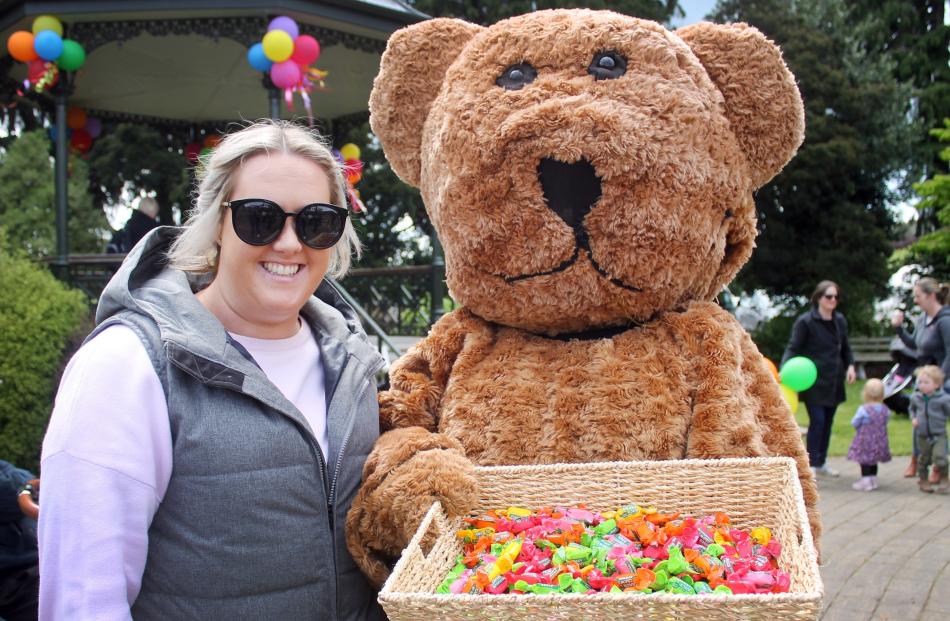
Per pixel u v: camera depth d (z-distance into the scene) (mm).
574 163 2201
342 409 1874
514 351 2465
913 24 23297
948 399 6703
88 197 15641
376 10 7844
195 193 2086
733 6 20625
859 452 6809
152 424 1607
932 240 17922
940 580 4453
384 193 19641
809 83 18938
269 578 1666
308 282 1812
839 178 19000
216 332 1709
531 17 2482
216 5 7352
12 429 6508
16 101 9438
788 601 1327
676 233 2238
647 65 2307
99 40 7766
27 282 6898
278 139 1799
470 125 2305
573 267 2266
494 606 1401
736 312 20078
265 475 1663
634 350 2365
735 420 2232
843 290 19172
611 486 2023
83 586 1471
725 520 1926
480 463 2312
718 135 2350
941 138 16859
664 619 1375
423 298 9711
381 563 1880
